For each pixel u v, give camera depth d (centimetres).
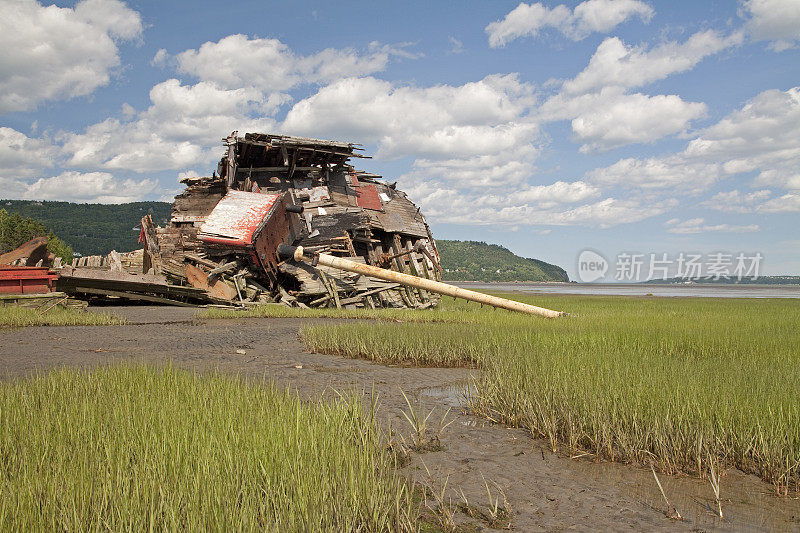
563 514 424
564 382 699
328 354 1232
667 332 1393
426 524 398
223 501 345
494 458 555
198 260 2917
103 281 2430
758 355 1061
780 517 422
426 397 823
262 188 3256
